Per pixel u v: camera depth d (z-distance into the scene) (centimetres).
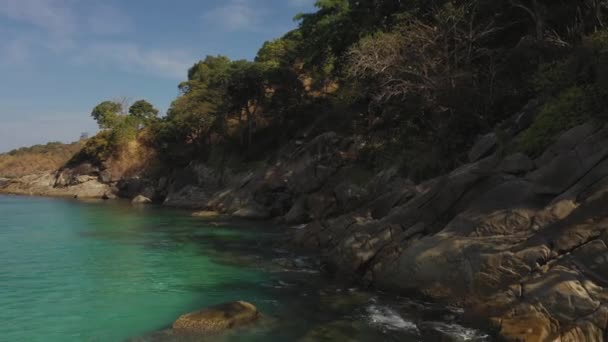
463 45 2548
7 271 1614
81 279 1504
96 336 985
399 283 1263
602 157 1079
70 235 2573
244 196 4066
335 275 1525
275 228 2944
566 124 1315
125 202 5841
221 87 6012
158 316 1124
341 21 3900
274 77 5119
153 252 2022
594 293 862
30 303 1229
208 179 5609
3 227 2936
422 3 3023
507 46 2647
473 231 1206
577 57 1553
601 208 991
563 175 1132
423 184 1683
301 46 5069
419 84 2445
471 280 1097
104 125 8562
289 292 1334
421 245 1267
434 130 2553
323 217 2905
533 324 859
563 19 2298
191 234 2644
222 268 1677
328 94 5184
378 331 988
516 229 1131
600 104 1220
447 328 973
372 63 2589
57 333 1004
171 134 6669
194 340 943
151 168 7069
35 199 6353
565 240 995
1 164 10662
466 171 1442
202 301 1257
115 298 1284
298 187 3572
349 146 3450
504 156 1434
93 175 7425
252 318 1062
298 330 997
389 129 3241
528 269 1009
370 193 2570
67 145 12106
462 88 2253
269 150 5400
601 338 791
